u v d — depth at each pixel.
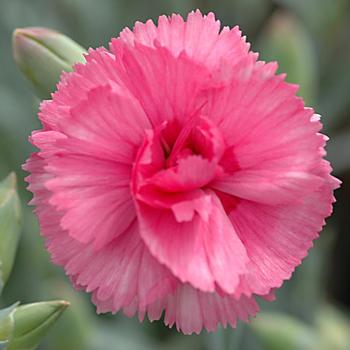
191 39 0.19
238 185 0.19
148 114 0.19
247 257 0.18
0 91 0.34
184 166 0.18
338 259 0.40
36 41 0.22
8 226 0.21
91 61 0.19
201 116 0.18
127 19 0.36
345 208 0.40
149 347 0.32
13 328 0.20
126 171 0.18
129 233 0.19
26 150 0.33
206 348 0.32
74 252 0.19
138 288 0.18
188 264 0.18
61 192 0.18
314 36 0.38
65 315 0.27
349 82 0.39
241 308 0.19
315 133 0.18
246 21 0.38
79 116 0.18
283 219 0.19
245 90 0.18
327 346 0.32
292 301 0.33
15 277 0.31
